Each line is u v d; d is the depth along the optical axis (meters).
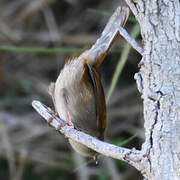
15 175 12.33
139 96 12.83
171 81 4.81
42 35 13.53
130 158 4.87
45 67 13.88
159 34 4.87
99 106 6.48
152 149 4.81
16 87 13.72
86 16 13.59
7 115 12.95
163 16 4.87
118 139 12.02
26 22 13.80
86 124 6.73
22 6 14.01
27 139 12.80
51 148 12.89
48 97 13.19
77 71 6.31
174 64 4.82
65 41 13.29
